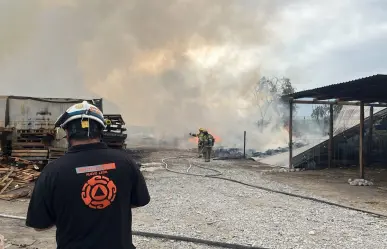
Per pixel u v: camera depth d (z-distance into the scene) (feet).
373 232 19.77
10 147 40.63
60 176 6.05
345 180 41.52
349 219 22.68
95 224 6.07
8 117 43.11
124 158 6.72
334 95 44.75
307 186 36.50
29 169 36.83
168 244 17.52
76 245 6.02
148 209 24.82
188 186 34.94
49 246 17.19
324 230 20.06
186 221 21.68
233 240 17.90
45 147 40.52
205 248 17.03
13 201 27.32
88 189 6.07
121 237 6.30
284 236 18.76
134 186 6.82
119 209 6.32
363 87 38.65
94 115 6.59
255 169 51.75
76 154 6.33
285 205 26.76
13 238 18.30
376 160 61.11
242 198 29.30
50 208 6.13
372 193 32.99
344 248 17.03
